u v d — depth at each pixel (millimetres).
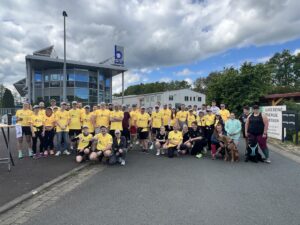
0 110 36938
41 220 4543
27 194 5730
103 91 45500
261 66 26969
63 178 7160
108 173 7891
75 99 39531
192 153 11070
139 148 13039
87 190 6211
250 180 7008
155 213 4770
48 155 10500
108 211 4887
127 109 12445
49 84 40750
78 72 40062
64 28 23016
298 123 14055
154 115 13062
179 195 5766
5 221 4527
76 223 4391
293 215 4668
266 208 4996
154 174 7715
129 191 6090
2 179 6934
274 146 13703
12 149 12133
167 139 11172
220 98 28297
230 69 28547
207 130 11727
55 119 10594
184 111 13305
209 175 7574
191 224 4305
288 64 82000
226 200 5438
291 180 7008
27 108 10250
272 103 26453
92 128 11102
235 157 9773
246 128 9734
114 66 41500
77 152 9797
